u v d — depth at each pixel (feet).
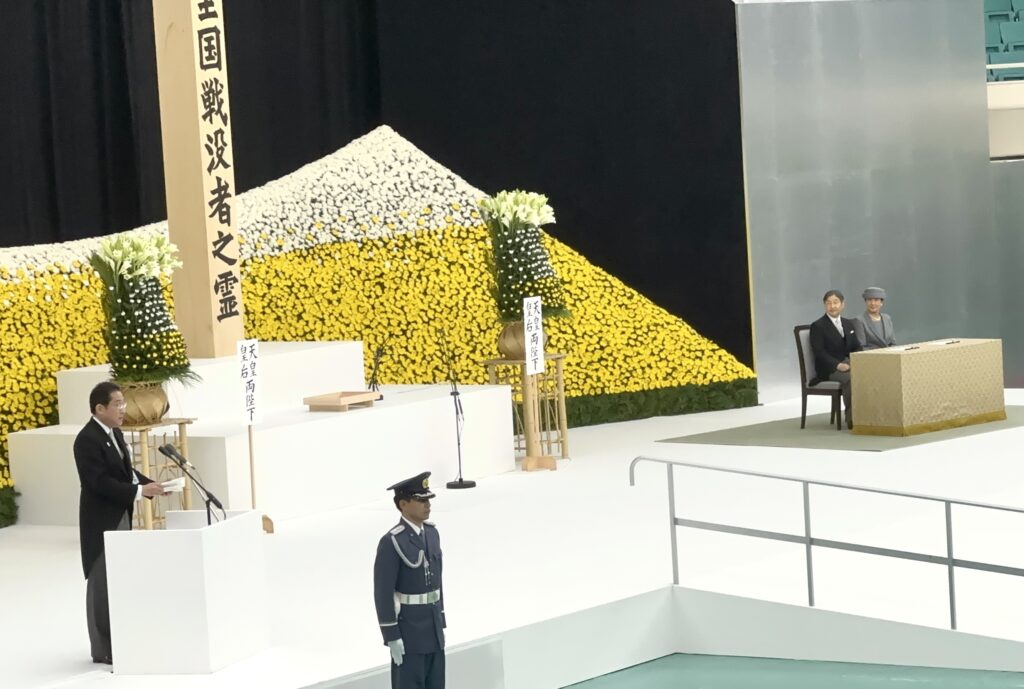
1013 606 27.25
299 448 38.50
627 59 55.98
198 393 40.14
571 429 53.67
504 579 30.66
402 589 22.34
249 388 35.40
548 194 54.95
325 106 51.06
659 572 30.73
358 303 51.11
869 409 46.62
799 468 41.60
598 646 28.22
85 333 44.45
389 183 52.13
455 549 33.76
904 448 43.75
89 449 25.80
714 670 27.94
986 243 62.64
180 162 42.01
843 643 27.22
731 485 39.88
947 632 25.99
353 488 39.83
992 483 37.86
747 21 57.31
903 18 60.49
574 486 41.19
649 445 48.16
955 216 61.93
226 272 42.47
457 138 53.52
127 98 46.70
